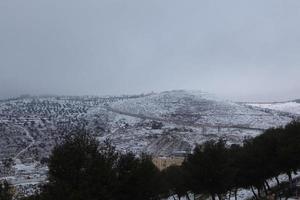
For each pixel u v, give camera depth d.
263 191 63.62
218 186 44.59
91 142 29.28
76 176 27.66
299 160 50.62
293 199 48.56
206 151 44.56
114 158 30.92
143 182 32.59
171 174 61.56
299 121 56.03
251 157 53.03
